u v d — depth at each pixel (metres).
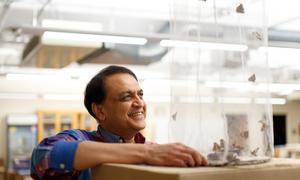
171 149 1.05
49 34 3.51
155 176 0.94
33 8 4.70
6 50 6.33
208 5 1.26
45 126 9.31
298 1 3.81
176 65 1.25
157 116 10.22
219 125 1.14
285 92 6.41
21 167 8.64
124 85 1.35
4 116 9.52
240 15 1.28
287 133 11.80
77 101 10.00
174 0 1.29
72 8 4.93
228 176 0.94
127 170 1.02
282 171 0.99
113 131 1.38
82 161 1.10
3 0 4.19
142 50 5.31
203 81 1.20
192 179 0.91
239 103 1.19
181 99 1.21
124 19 5.38
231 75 1.22
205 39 1.24
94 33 3.51
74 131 1.34
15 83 9.59
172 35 1.29
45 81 9.73
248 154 1.14
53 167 1.12
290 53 3.69
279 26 4.65
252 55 1.27
